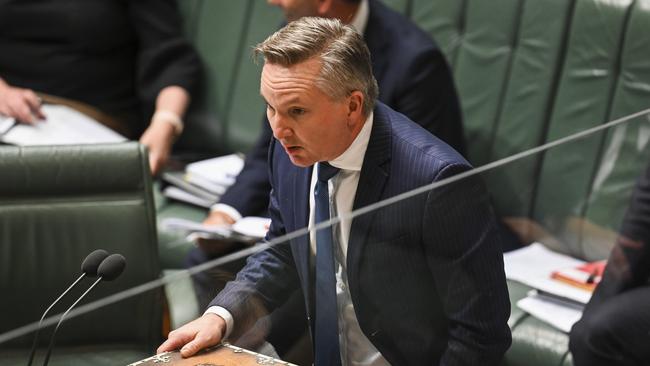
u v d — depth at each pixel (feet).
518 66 27.53
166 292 13.20
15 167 19.86
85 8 33.09
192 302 13.12
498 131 27.71
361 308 13.17
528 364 18.66
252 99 32.89
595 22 26.03
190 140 33.99
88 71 33.68
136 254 20.03
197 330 12.84
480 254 13.93
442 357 13.69
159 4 34.01
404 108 24.76
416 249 13.56
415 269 13.52
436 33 29.25
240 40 33.42
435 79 25.05
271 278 12.85
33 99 30.17
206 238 22.17
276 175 16.34
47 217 19.77
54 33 33.24
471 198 14.01
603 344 16.05
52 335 12.53
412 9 29.76
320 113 14.24
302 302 12.90
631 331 15.62
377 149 14.89
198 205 29.50
